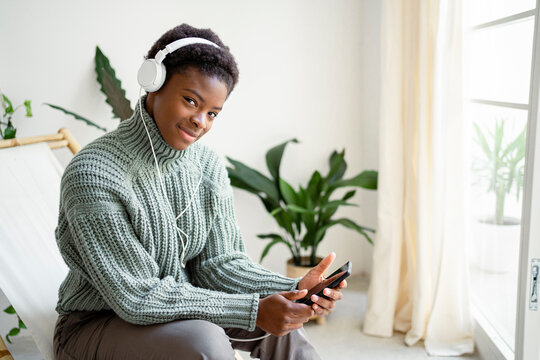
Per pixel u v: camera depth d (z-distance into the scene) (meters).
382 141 2.08
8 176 1.70
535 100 1.42
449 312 2.00
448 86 1.87
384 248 2.13
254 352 1.33
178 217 1.23
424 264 2.00
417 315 2.04
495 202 1.84
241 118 2.43
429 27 1.89
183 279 1.26
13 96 2.13
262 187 2.25
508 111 1.71
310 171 2.58
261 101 2.44
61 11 2.13
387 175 2.09
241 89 2.40
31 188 1.71
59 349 1.22
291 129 2.51
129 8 2.20
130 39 2.22
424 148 1.94
